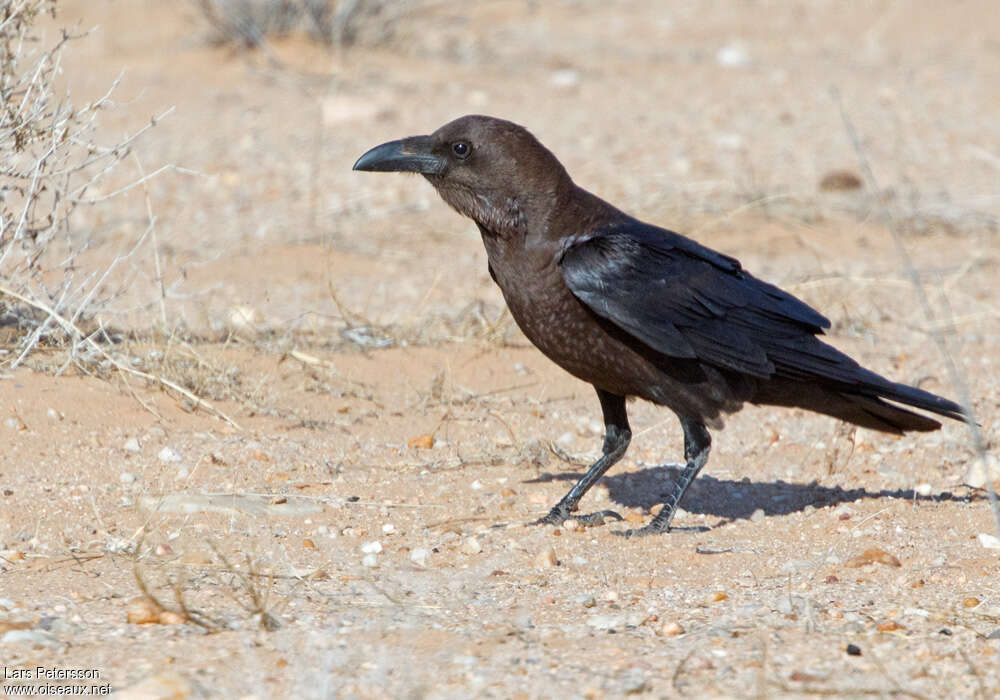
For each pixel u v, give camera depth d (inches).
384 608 299.9
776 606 303.6
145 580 315.6
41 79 458.6
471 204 367.6
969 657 266.7
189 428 431.8
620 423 384.8
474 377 512.1
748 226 752.3
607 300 350.3
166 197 781.9
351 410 468.8
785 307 372.2
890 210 779.4
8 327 466.6
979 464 417.7
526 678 255.4
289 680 252.7
